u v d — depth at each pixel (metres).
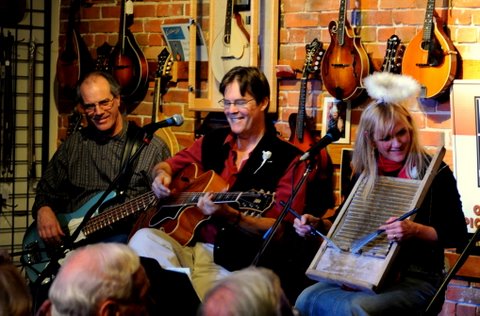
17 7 5.88
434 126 4.70
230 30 5.15
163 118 5.41
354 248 3.58
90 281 2.19
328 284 3.79
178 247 4.13
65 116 6.02
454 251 4.57
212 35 5.24
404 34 4.79
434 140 4.70
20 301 2.13
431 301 3.34
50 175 5.02
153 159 4.80
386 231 3.46
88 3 5.86
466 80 4.49
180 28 5.41
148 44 5.63
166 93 5.55
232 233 4.09
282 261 4.07
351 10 4.92
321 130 5.00
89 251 2.26
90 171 4.89
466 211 4.47
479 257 4.52
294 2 5.10
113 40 5.79
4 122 5.88
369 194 3.71
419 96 4.55
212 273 4.12
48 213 4.81
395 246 3.48
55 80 6.05
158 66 5.43
